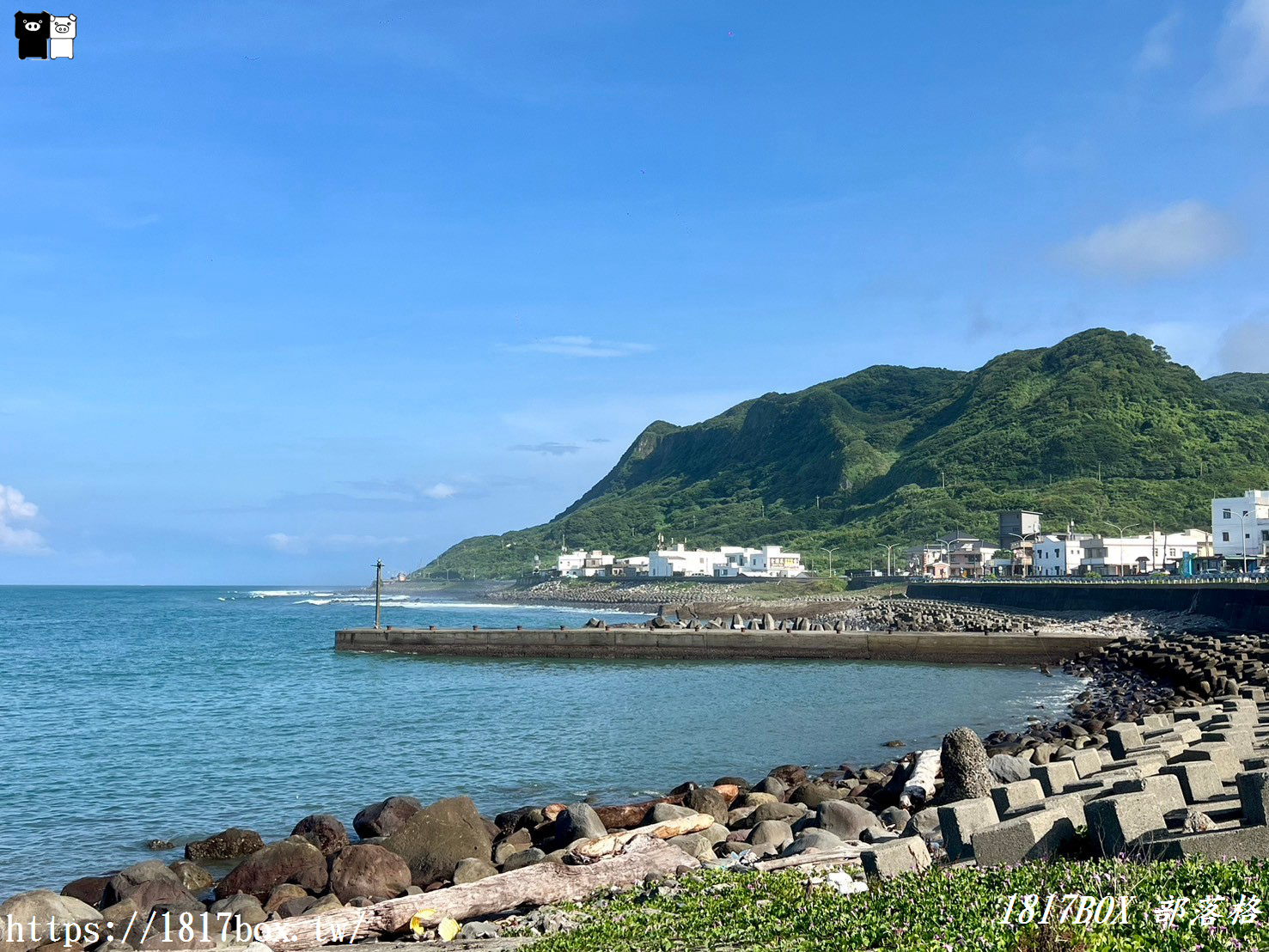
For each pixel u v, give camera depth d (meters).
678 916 12.18
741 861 15.48
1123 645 60.09
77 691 51.81
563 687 53.03
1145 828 10.94
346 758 31.97
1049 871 10.08
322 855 18.56
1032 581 124.38
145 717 41.88
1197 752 14.31
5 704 46.47
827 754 32.75
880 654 66.75
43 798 26.61
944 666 64.12
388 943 13.59
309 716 41.75
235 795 26.92
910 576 161.00
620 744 34.38
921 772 23.53
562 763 31.00
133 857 21.34
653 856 15.68
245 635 100.94
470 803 19.61
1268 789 10.41
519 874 14.88
